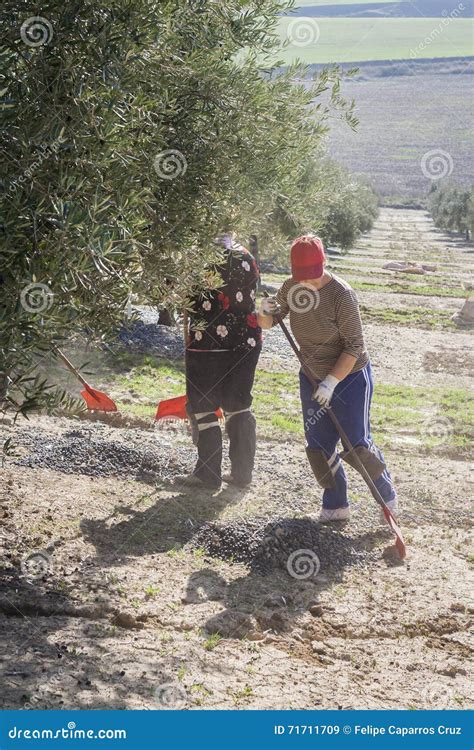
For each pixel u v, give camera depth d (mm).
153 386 11438
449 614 4887
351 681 4133
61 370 9875
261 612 4703
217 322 6262
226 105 4645
